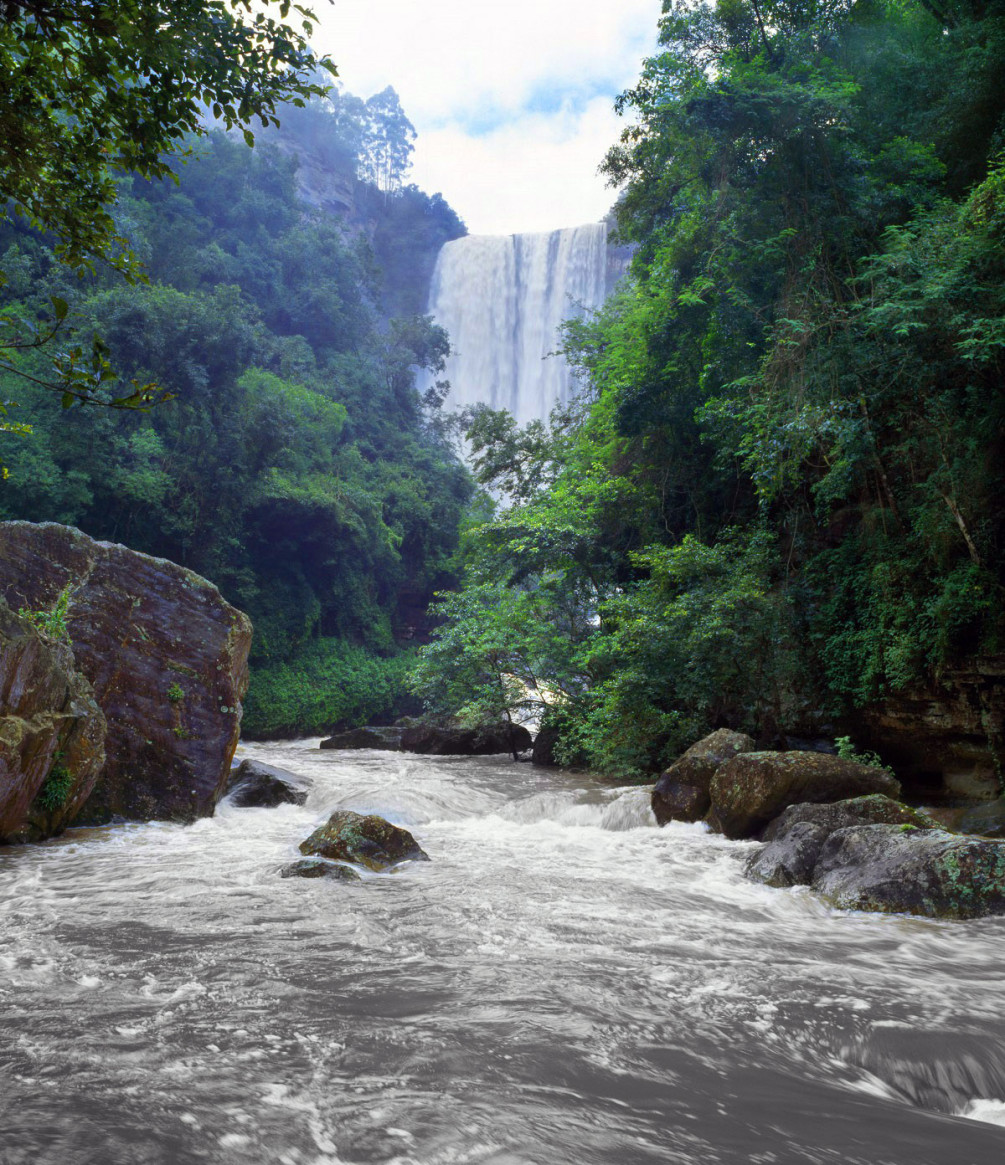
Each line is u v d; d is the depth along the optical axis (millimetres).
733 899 7426
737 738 11734
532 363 69688
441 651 23656
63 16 3762
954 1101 3779
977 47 16453
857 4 19016
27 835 9078
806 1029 4383
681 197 19906
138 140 4141
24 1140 2822
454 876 7984
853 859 7672
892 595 13836
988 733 12570
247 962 5199
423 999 4602
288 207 67812
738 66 16344
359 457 54375
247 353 35531
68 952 5332
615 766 16375
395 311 79750
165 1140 2889
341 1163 2803
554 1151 2928
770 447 14734
